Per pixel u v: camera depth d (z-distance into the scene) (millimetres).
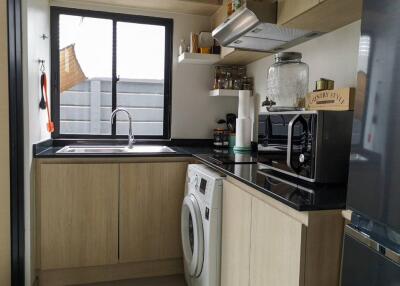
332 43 2012
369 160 912
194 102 3238
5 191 2006
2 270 2043
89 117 4215
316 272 1188
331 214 1184
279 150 1736
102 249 2428
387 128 849
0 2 1853
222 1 2850
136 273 2547
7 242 2037
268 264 1387
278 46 2402
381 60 874
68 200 2342
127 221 2465
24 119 2090
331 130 1460
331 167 1470
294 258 1204
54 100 2902
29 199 2143
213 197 1893
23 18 2018
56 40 2867
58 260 2352
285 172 1677
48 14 2717
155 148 2963
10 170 1995
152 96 4000
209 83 3262
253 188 1527
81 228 2379
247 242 1582
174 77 3162
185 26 3150
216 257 1927
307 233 1171
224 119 3322
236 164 2062
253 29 1982
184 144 3227
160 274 2594
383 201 860
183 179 2570
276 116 1770
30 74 2127
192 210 2076
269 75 2389
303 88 2229
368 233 920
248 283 1570
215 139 3127
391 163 834
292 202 1190
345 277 1027
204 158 2295
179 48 3088
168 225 2557
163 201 2533
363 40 947
